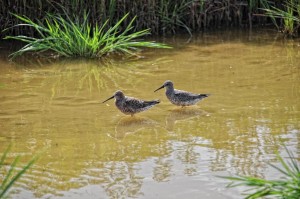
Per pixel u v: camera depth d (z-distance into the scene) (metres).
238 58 20.14
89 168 12.77
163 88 17.58
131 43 20.47
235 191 11.70
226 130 14.56
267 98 16.48
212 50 21.14
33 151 13.55
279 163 12.72
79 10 22.09
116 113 15.89
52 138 14.27
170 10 23.53
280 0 24.03
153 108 16.38
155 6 23.02
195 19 23.70
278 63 19.52
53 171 12.63
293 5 22.97
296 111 15.52
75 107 16.23
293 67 19.06
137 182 12.13
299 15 22.66
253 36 22.86
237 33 23.34
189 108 16.22
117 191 11.77
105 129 14.83
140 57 20.62
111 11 22.28
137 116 15.76
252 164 12.73
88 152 13.53
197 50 21.17
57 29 20.59
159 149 13.65
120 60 20.36
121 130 14.77
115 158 13.24
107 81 18.27
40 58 20.62
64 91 17.45
